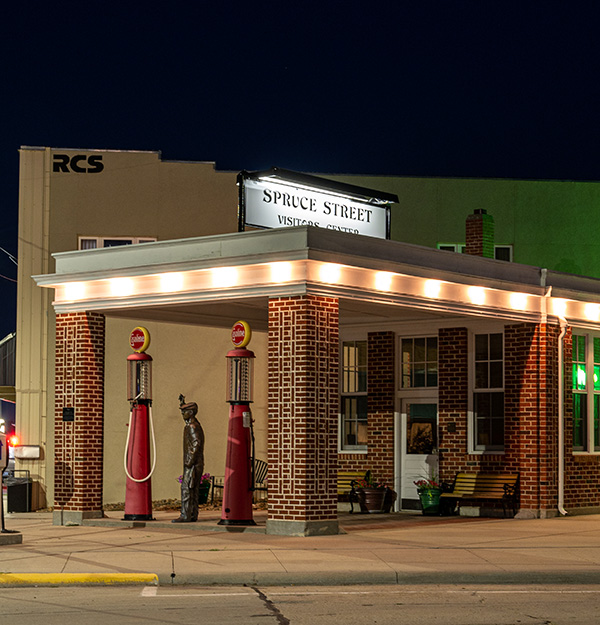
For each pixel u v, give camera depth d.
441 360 23.09
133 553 15.02
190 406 19.52
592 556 14.99
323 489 17.50
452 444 22.83
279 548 15.63
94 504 20.25
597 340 24.05
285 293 17.56
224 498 18.45
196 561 14.20
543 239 30.20
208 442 28.28
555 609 11.33
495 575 13.41
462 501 22.50
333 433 17.72
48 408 27.27
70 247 27.67
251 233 18.11
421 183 29.69
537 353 21.98
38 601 11.74
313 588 12.82
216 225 28.16
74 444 20.28
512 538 17.28
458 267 20.36
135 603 11.59
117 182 27.94
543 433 21.84
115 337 27.80
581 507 22.88
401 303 19.19
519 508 21.83
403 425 23.73
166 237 27.97
